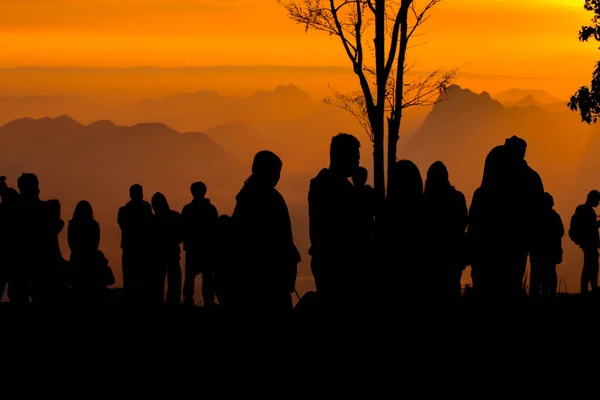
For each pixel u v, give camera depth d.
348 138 16.62
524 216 19.95
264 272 15.98
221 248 16.33
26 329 22.41
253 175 16.30
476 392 15.65
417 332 16.61
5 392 16.44
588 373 16.98
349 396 15.43
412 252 16.62
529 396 15.50
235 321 16.22
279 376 16.14
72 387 16.77
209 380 16.66
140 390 16.42
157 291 26.41
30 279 23.81
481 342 18.08
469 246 19.83
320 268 16.69
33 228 23.69
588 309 24.06
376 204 17.22
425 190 17.14
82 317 24.06
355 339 16.72
